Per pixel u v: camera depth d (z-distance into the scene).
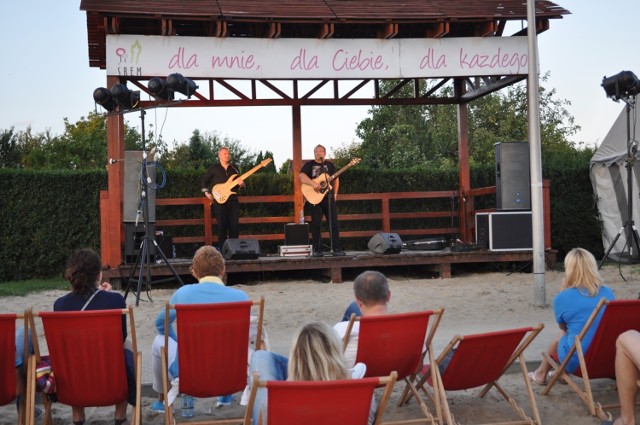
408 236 13.52
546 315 7.64
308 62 10.02
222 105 11.43
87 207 12.29
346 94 11.84
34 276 12.26
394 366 4.06
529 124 8.25
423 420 4.17
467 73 10.28
